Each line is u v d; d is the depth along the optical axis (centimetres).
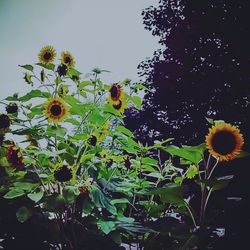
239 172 179
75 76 170
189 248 136
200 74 907
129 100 174
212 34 937
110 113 163
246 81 846
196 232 135
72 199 133
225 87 865
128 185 160
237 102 827
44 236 147
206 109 858
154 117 927
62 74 167
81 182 150
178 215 177
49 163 151
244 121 706
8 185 147
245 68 863
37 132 151
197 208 160
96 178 151
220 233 154
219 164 246
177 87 912
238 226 138
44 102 149
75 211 154
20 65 165
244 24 905
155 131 918
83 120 157
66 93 171
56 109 147
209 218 142
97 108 154
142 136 863
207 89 866
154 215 161
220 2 941
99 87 170
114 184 161
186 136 854
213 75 878
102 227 137
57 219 145
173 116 909
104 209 156
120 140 175
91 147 157
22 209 134
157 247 158
